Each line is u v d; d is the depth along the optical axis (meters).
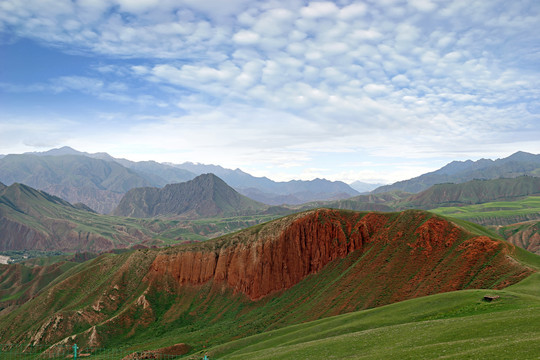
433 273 106.69
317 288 138.88
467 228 123.00
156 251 187.75
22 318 170.62
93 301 166.75
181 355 115.19
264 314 139.25
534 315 50.03
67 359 126.31
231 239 181.50
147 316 157.88
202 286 173.25
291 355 62.81
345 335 67.88
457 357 40.44
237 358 75.31
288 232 162.00
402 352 47.94
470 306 68.56
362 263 130.38
